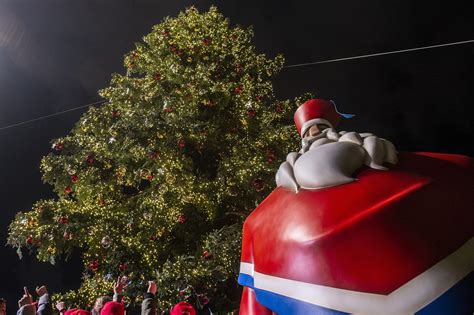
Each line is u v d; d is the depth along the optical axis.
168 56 9.68
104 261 9.16
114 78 10.14
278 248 1.55
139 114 9.21
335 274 1.39
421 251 1.35
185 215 9.10
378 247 1.37
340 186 1.52
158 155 8.53
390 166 1.56
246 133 9.59
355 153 1.56
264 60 10.04
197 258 8.59
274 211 1.66
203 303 7.73
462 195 1.45
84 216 8.97
